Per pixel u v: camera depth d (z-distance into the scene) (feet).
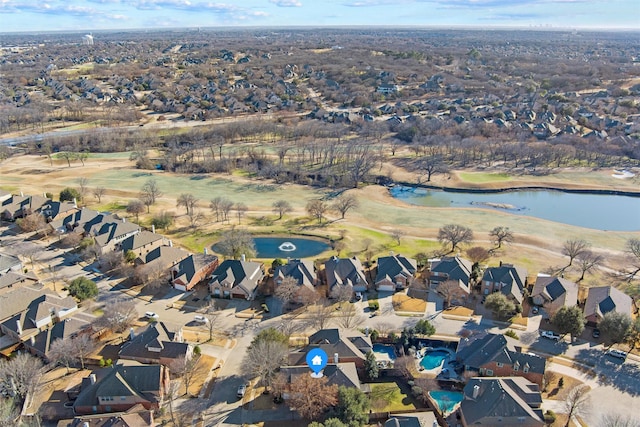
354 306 338.54
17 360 255.91
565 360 280.10
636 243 405.80
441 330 309.42
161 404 245.65
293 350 280.51
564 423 233.55
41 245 429.79
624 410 241.76
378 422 236.63
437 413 239.91
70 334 288.71
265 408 246.27
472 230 469.57
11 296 321.73
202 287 362.53
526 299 344.69
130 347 279.49
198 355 281.95
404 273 360.89
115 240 417.49
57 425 226.58
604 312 312.09
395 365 270.05
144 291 356.59
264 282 369.09
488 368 263.08
